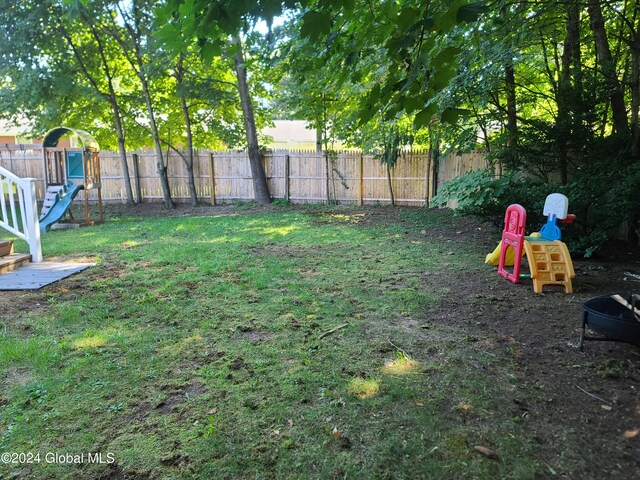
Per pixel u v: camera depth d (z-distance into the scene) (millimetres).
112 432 2166
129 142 14383
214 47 2705
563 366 2811
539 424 2186
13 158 14055
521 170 7367
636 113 6039
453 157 10875
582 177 5941
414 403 2389
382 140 11625
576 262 5645
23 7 10977
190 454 2000
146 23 11328
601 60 6379
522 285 4684
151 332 3432
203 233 8234
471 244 6898
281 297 4289
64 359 2967
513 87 7859
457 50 2240
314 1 2775
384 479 1832
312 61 4199
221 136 13703
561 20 6562
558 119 6566
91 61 12352
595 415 2258
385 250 6547
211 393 2520
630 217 5680
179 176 13961
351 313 3838
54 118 12344
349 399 2436
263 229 8680
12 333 3416
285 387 2572
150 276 5117
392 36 2703
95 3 10672
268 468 1913
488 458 1942
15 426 2211
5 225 5918
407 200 12219
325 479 1843
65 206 9766
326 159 12836
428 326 3521
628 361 2850
